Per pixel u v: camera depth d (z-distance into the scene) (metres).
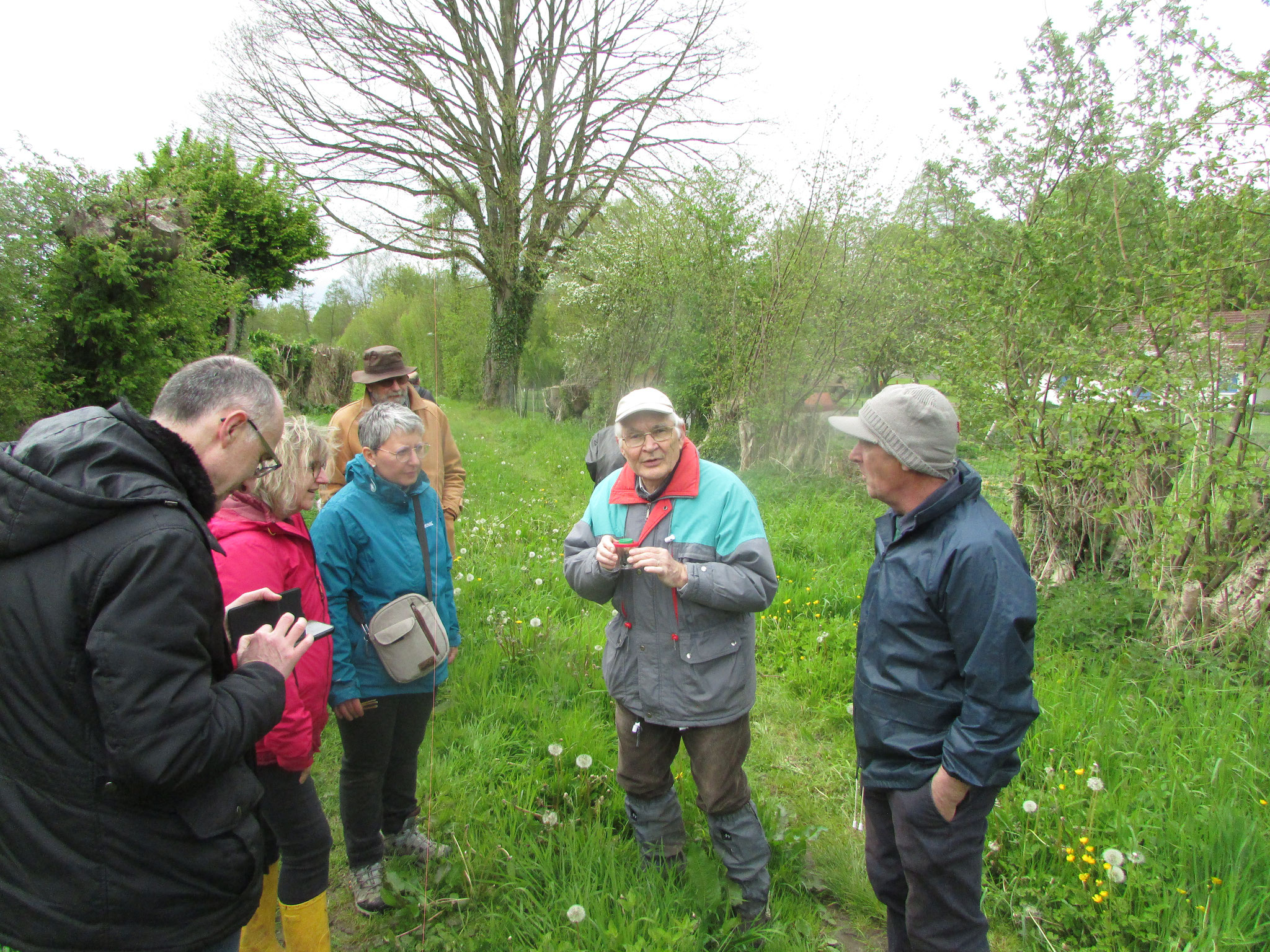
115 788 1.36
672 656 2.36
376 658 2.59
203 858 1.47
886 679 2.04
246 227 17.31
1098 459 4.61
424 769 3.34
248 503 2.11
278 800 2.07
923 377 6.64
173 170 12.91
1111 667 4.14
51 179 5.89
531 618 4.77
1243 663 4.02
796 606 5.36
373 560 2.63
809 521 7.59
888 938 2.38
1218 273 4.22
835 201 9.77
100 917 1.40
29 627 1.32
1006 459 5.54
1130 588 4.81
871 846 2.26
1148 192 5.04
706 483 2.45
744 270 10.66
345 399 18.44
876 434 1.97
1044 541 5.56
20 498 1.31
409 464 2.62
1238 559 4.20
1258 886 2.48
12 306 5.52
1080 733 3.40
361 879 2.65
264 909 2.28
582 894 2.53
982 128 5.58
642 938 2.18
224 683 1.53
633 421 2.35
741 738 2.42
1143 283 4.60
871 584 2.13
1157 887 2.54
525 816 3.00
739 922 2.37
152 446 1.47
